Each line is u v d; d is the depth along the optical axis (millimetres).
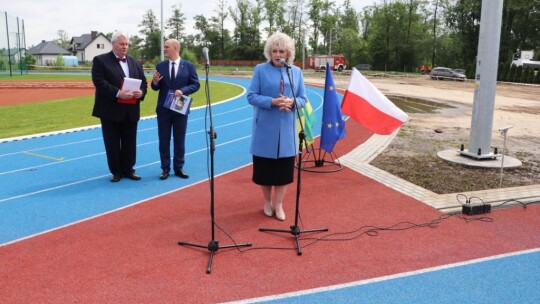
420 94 27500
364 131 12836
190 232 5074
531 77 42219
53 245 4680
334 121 7879
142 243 4754
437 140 11242
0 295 3680
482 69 8227
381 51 77250
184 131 7289
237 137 11484
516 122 15141
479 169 8047
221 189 6754
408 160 8797
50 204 6012
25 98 21219
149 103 19438
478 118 8422
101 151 9531
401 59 75938
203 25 94625
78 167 8133
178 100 6848
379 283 3945
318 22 90500
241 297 3686
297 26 91875
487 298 3725
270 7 90500
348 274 4102
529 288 3895
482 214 5711
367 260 4391
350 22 98812
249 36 90875
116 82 6746
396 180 7219
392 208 5902
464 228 5238
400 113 7461
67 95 22922
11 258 4363
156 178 7391
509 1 63938
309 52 92625
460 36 68375
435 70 47281
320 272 4137
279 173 5219
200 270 4148
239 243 4758
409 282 3971
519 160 8609
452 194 6484
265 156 5086
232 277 4020
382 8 78812
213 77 47375
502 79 45500
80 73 56500
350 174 7637
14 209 5801
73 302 3576
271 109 4984
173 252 4535
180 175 7438
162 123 7152
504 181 7250
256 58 89750
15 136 11039
